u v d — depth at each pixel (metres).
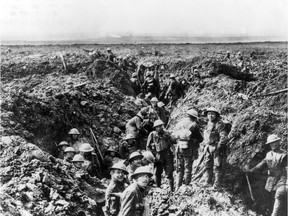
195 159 6.20
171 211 5.04
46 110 6.44
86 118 7.51
